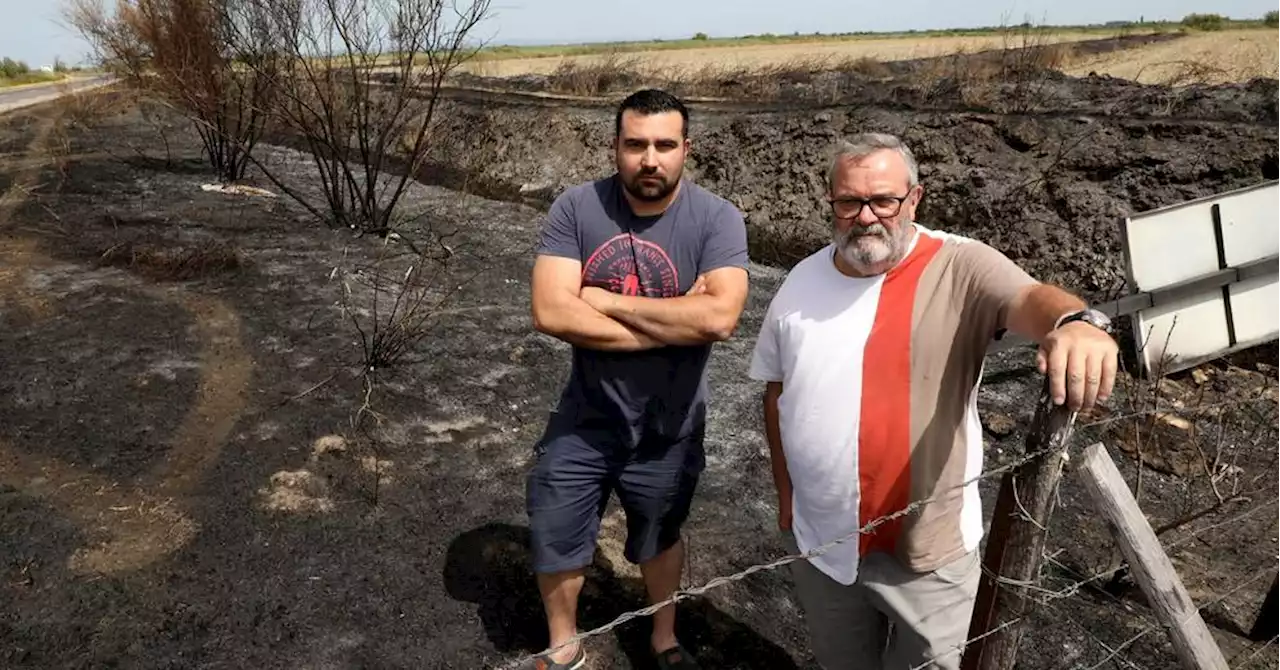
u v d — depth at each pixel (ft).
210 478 12.51
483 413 15.15
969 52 50.01
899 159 6.56
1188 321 16.02
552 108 40.86
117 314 18.58
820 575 7.50
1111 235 21.61
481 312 19.94
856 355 6.80
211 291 20.27
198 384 15.44
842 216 6.65
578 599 10.57
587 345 7.65
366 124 26.89
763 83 43.29
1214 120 23.81
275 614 9.91
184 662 9.12
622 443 8.01
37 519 11.31
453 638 9.77
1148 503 13.08
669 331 7.54
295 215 28.58
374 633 9.76
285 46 25.81
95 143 40.01
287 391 15.31
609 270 7.80
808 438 7.05
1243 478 13.48
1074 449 14.35
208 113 30.45
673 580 9.07
